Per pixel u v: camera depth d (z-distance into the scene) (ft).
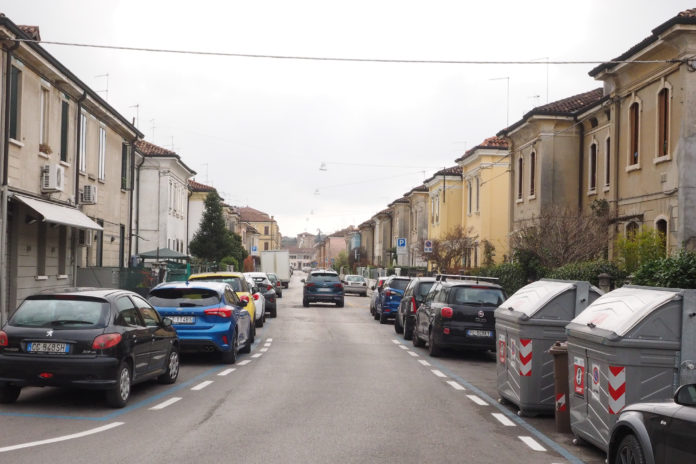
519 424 30.27
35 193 65.77
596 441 24.41
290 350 59.11
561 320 31.48
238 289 65.46
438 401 35.55
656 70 69.62
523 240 82.79
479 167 139.33
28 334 30.91
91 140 86.48
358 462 22.77
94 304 32.30
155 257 114.62
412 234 220.23
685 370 22.88
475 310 54.70
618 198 78.33
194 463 22.15
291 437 26.30
